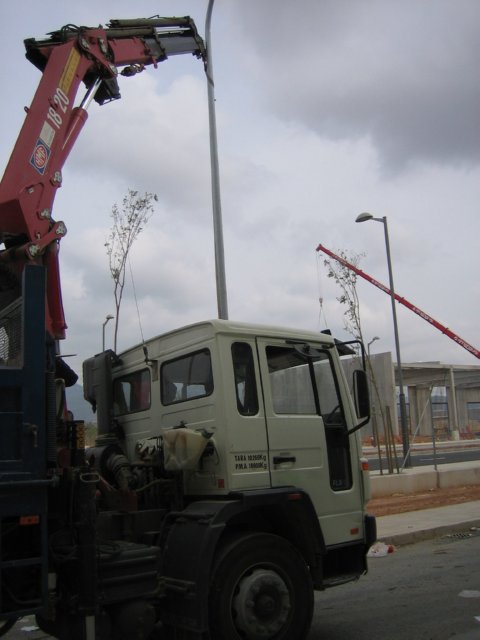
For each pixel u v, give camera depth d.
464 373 55.38
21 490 4.07
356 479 6.20
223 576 4.98
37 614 4.20
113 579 4.64
